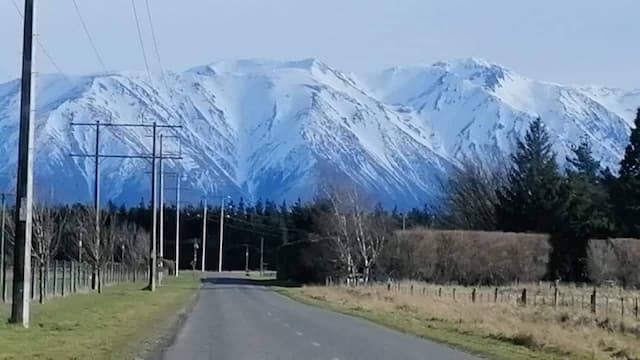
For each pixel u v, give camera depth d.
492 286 68.25
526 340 25.91
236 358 21.17
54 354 20.45
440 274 73.75
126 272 98.19
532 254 73.44
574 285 66.50
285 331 29.88
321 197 130.88
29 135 27.55
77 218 87.56
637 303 40.22
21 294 27.23
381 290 60.06
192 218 158.50
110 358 20.28
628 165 88.62
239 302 51.16
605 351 23.75
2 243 54.06
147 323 32.06
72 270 55.81
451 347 24.67
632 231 84.50
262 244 147.25
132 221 130.75
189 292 65.19
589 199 84.50
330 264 88.75
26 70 27.58
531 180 89.50
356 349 23.86
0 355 19.91
